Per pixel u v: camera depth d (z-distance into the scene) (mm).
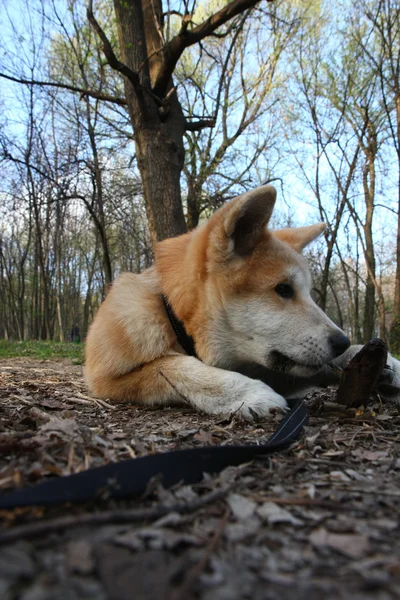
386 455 341
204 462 274
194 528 200
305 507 232
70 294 8164
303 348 520
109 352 594
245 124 2844
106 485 218
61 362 1521
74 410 541
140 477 235
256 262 543
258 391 490
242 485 260
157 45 1659
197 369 526
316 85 3172
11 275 6969
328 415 490
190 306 551
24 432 347
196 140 2721
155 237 1471
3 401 570
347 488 265
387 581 160
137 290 608
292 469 293
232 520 212
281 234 683
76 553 165
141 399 574
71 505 211
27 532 173
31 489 198
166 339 564
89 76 2486
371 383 499
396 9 2641
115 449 322
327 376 613
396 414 505
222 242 527
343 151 3244
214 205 2676
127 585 147
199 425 447
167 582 150
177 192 1481
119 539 179
